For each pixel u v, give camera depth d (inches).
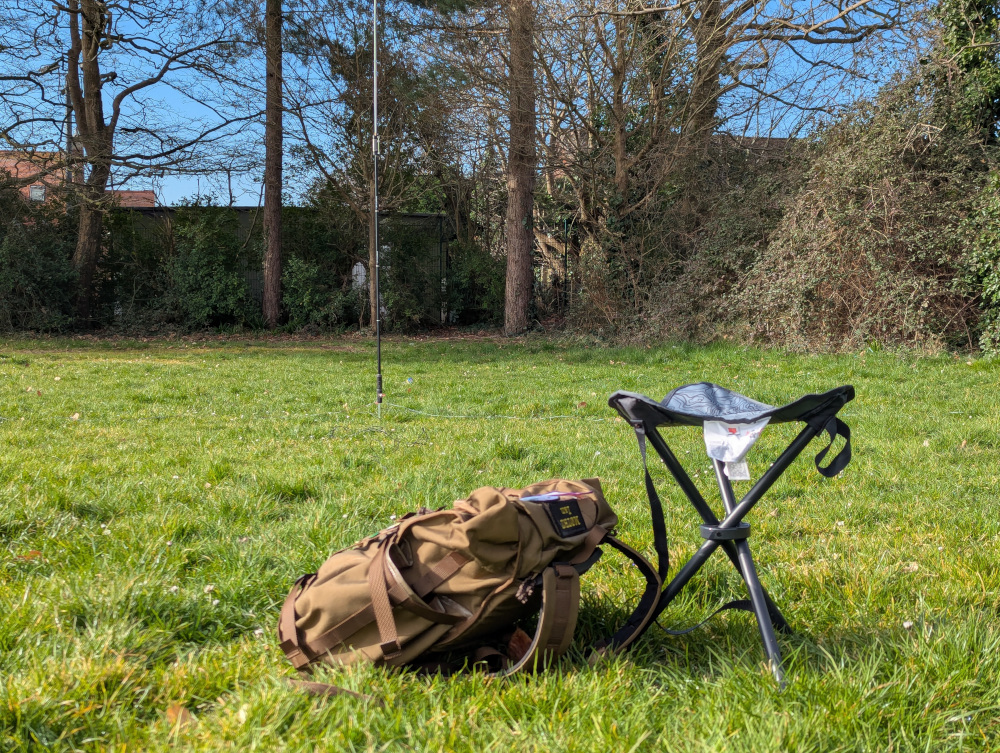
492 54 777.6
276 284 1002.1
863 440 268.7
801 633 104.9
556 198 902.4
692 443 267.3
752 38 693.3
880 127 579.5
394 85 901.2
